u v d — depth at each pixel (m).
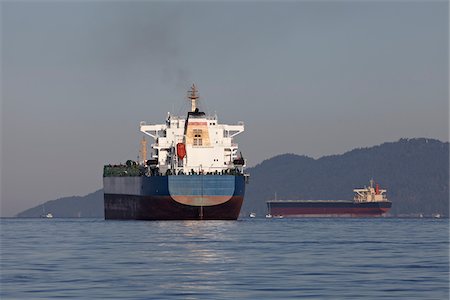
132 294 121.62
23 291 124.69
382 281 136.50
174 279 139.25
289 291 124.69
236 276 143.50
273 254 189.75
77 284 132.75
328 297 118.75
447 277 142.25
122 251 198.88
